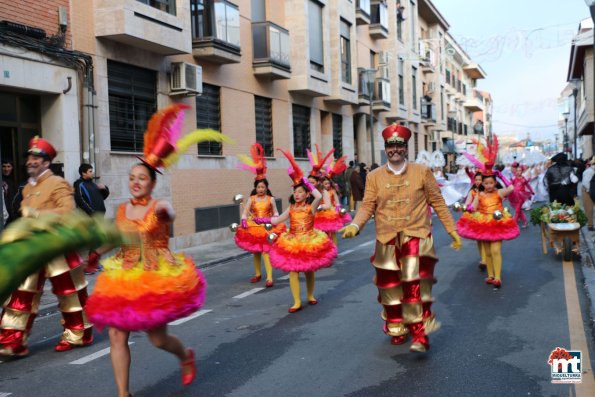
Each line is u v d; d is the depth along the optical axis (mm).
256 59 18734
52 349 6375
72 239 2803
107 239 3082
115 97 13242
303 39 21203
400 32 34438
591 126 32438
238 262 12961
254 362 5680
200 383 5141
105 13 12344
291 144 21438
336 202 12875
